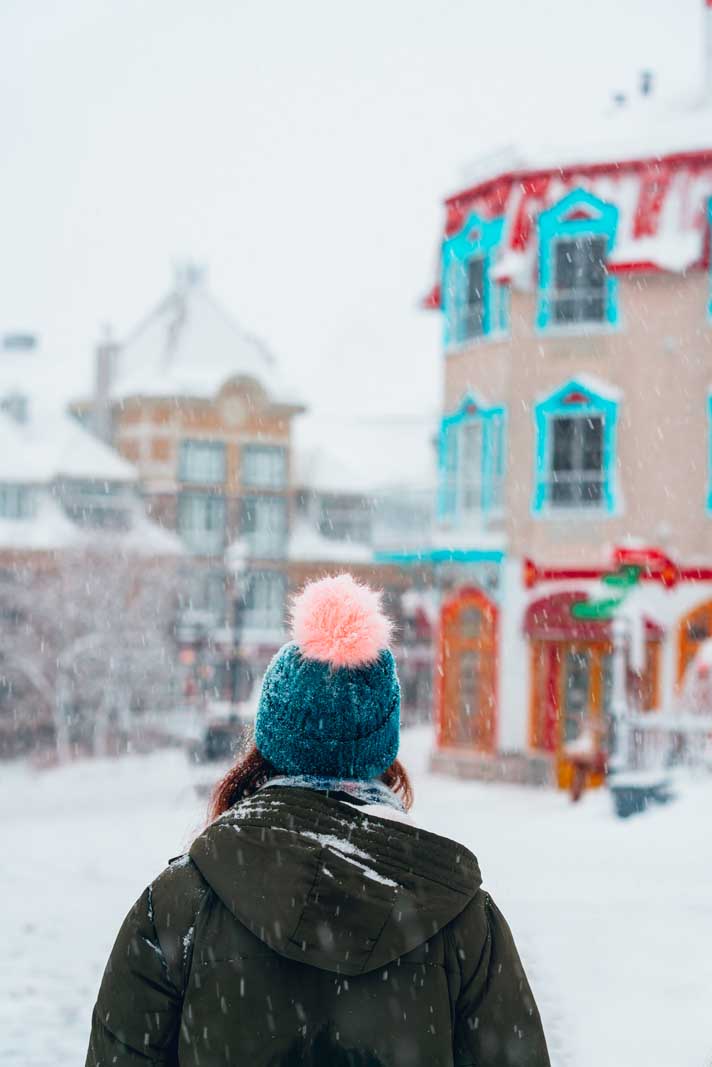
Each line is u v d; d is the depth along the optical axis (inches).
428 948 94.0
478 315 1204.5
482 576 1164.5
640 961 356.2
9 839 770.8
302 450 2373.3
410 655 2033.7
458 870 95.7
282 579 2181.3
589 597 916.6
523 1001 96.6
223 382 2223.2
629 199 1114.7
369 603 100.5
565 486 1125.7
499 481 1159.6
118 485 2153.1
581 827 673.0
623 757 852.0
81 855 660.7
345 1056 91.1
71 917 465.7
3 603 1755.7
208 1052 90.9
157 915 95.2
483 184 1181.7
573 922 412.5
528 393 1141.7
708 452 1087.6
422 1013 92.0
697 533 1085.1
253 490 2234.3
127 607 1764.3
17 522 2025.1
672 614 1074.7
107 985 95.2
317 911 91.5
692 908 430.9
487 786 1098.7
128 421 2245.3
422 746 1496.1
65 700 1684.3
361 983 91.8
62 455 2118.6
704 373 1091.9
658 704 1066.7
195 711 1815.9
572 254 1136.8
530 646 1125.1
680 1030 288.2
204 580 2113.7
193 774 1369.3
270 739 100.3
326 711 97.8
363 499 2327.8
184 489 2187.5
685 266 1083.9
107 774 1441.9
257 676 2082.9
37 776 1487.5
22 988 347.9
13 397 2182.6
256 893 92.3
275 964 92.0
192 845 97.3
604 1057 270.4
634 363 1109.1
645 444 1099.9
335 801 96.3
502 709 1134.4
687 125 1117.1
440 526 1219.2
